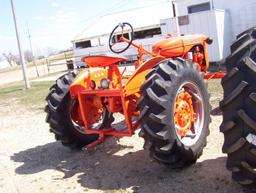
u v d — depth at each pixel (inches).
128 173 169.0
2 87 769.6
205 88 175.2
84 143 210.4
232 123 114.1
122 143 210.5
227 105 115.5
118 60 169.6
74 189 160.2
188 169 161.9
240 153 115.9
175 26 567.5
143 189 149.7
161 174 161.9
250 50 114.0
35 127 293.6
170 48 205.3
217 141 191.5
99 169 179.8
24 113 365.4
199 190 140.4
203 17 540.7
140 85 170.6
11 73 1485.0
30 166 199.6
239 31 593.3
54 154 214.8
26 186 171.3
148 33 1010.1
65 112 201.0
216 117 236.2
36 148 233.5
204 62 237.6
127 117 169.8
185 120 164.4
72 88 185.6
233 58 116.4
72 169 185.9
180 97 162.2
